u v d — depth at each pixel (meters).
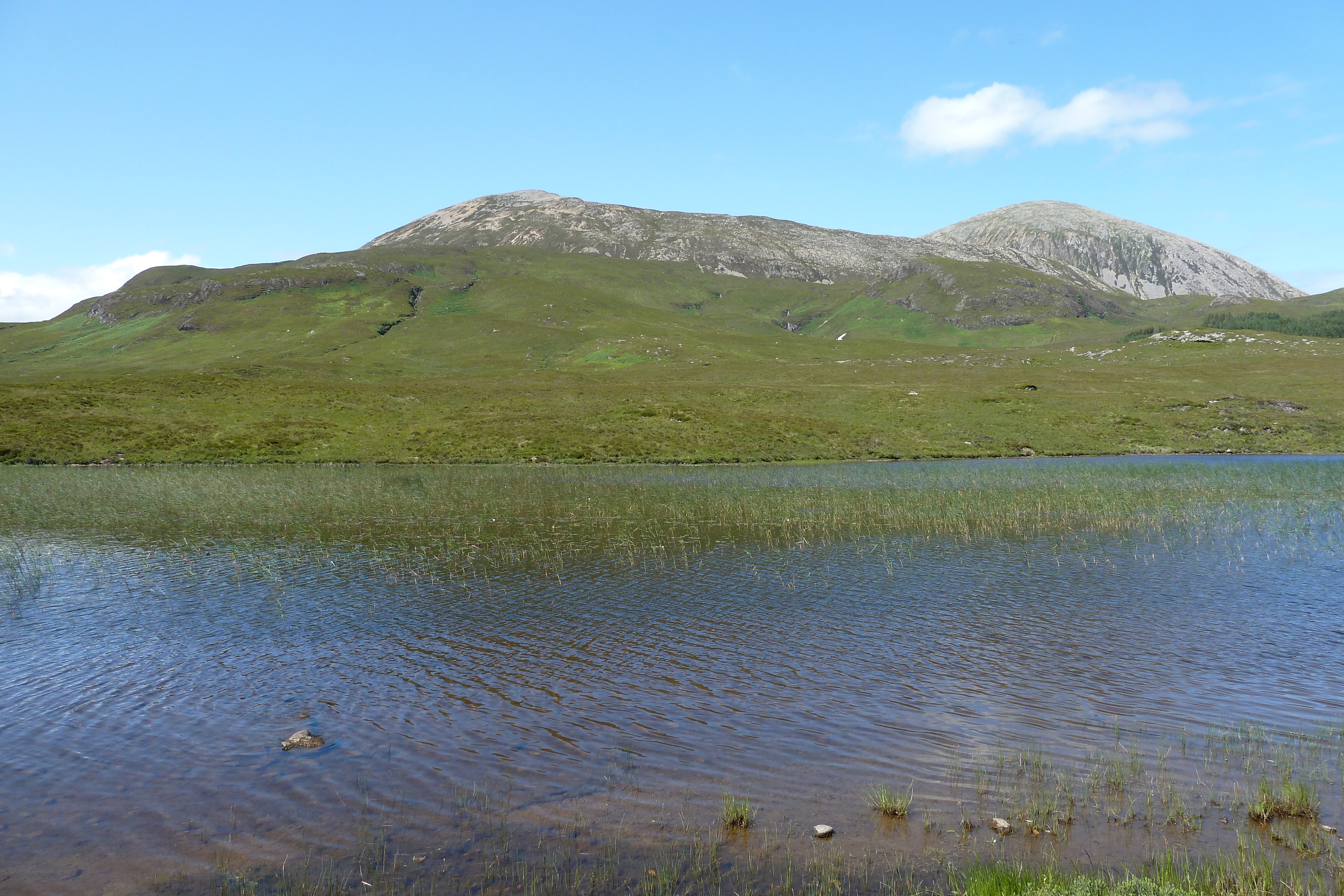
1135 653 19.94
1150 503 46.34
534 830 11.94
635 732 15.39
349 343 191.50
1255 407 99.62
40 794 13.05
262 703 16.86
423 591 26.33
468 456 75.06
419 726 15.70
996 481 58.03
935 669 18.89
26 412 81.56
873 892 10.33
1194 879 10.37
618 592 26.28
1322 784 13.27
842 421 93.31
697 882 10.57
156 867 11.02
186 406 90.94
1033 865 10.95
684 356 170.62
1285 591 26.28
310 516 41.91
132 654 20.02
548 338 197.62
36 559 31.08
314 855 11.29
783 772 13.81
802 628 22.19
